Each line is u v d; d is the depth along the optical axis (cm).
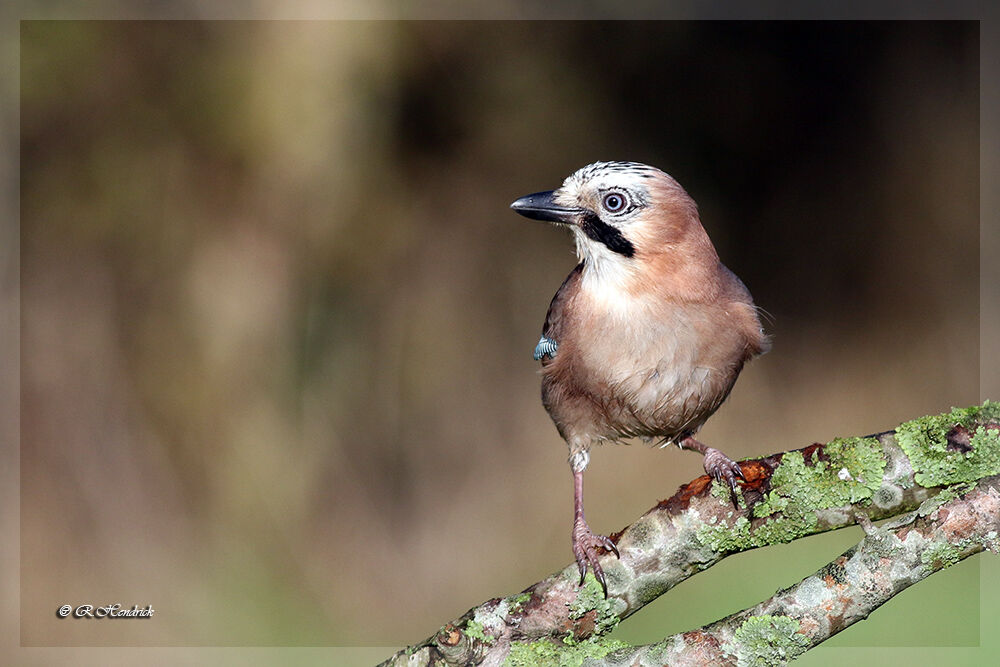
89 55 1252
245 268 1276
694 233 573
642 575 411
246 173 1273
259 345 1276
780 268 1736
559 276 1479
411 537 1275
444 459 1341
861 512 396
